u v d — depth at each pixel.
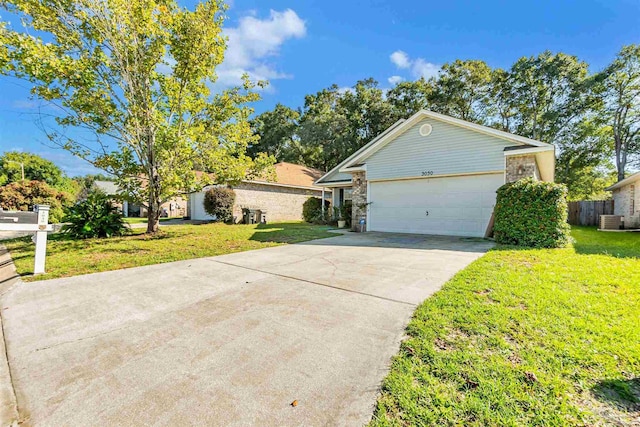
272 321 3.07
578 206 17.05
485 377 2.02
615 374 2.02
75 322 3.14
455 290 3.79
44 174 30.30
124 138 9.67
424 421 1.67
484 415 1.70
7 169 28.95
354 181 12.12
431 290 3.92
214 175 11.05
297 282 4.43
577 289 3.71
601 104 22.47
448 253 6.55
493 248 6.93
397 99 27.20
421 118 10.30
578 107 23.25
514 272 4.57
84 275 5.03
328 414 1.75
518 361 2.20
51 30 8.15
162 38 9.31
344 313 3.23
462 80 25.55
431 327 2.77
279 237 9.75
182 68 9.61
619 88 21.75
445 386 1.95
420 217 10.52
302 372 2.17
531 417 1.67
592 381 1.96
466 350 2.37
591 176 25.23
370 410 1.77
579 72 23.12
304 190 21.91
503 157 8.90
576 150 23.92
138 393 1.99
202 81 10.46
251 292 4.02
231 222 16.92
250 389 2.00
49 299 3.86
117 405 1.87
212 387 2.03
